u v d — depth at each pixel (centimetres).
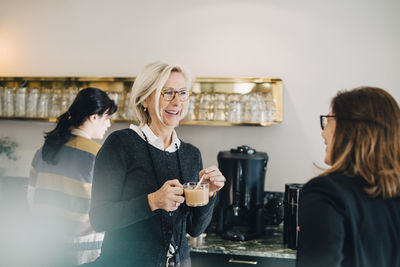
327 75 249
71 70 286
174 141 152
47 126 287
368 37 245
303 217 97
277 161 255
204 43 265
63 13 288
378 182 93
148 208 124
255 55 258
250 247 203
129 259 133
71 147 177
